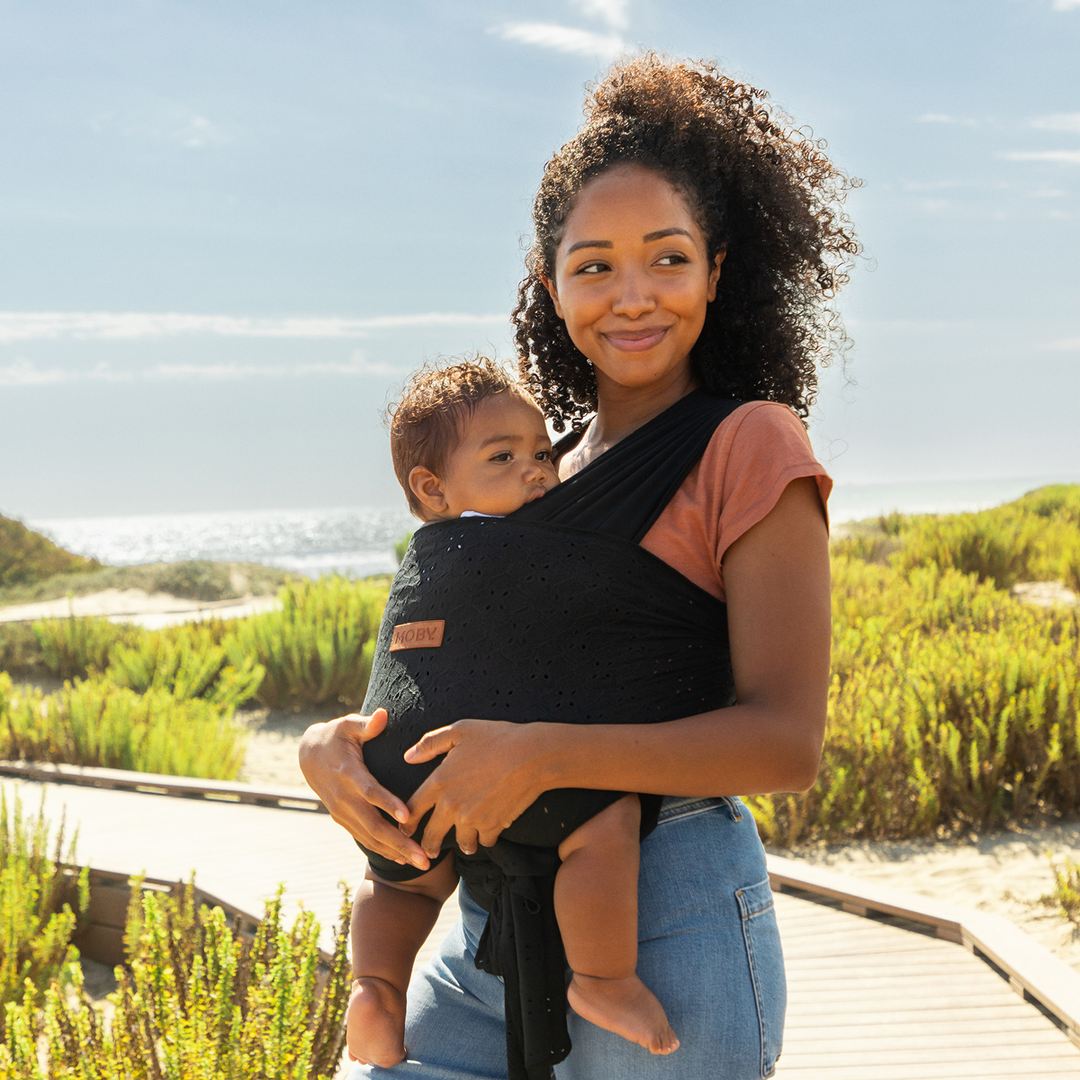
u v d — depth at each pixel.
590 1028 1.35
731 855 1.38
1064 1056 2.97
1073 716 6.05
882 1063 2.96
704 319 1.59
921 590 11.01
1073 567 12.86
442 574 1.40
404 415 1.65
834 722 6.19
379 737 1.41
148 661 10.87
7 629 13.46
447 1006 1.55
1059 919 4.52
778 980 1.38
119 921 4.62
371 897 1.55
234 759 8.09
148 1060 2.46
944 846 5.59
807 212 1.68
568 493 1.41
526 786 1.23
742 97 1.76
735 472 1.34
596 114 1.64
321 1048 2.66
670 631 1.33
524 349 2.01
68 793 6.50
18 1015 2.54
